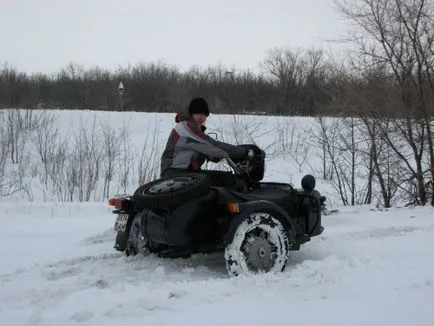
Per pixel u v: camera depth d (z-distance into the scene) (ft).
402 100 33.24
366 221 25.93
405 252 19.86
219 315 13.29
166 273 17.76
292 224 18.16
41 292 15.52
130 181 43.91
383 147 35.09
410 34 32.83
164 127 66.18
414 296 14.64
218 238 17.99
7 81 108.88
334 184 39.73
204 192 17.12
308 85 105.19
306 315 13.25
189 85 118.62
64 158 44.80
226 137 44.50
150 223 17.95
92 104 112.57
